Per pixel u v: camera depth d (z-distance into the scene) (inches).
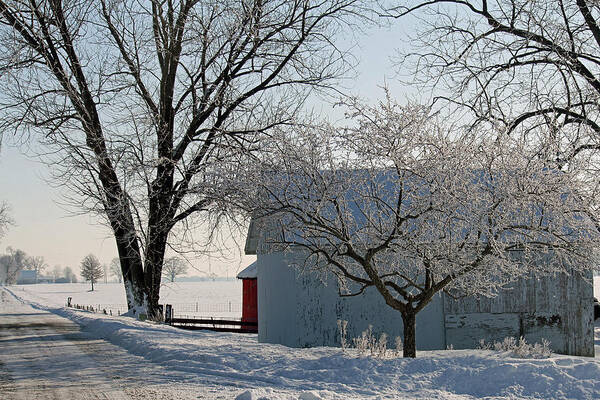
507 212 436.5
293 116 909.8
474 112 730.8
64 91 900.0
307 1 954.7
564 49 702.5
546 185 446.6
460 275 478.0
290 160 503.2
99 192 917.2
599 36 714.2
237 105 962.1
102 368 506.0
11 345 713.6
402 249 492.7
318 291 695.7
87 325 1026.7
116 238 991.0
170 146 929.5
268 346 590.2
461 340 659.4
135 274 1041.5
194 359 519.2
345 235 488.1
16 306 2151.8
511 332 660.1
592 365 371.2
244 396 337.4
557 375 365.1
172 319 1071.6
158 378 444.8
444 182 450.0
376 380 405.4
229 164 567.5
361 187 495.5
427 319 666.8
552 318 660.7
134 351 624.7
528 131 573.0
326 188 477.7
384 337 502.3
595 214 475.8
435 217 459.5
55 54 924.0
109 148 888.3
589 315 660.7
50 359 574.2
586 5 698.2
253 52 972.6
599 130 661.9
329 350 536.4
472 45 759.1
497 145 466.3
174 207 897.5
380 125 478.9
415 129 472.4
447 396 359.6
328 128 499.5
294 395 349.4
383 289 494.3
